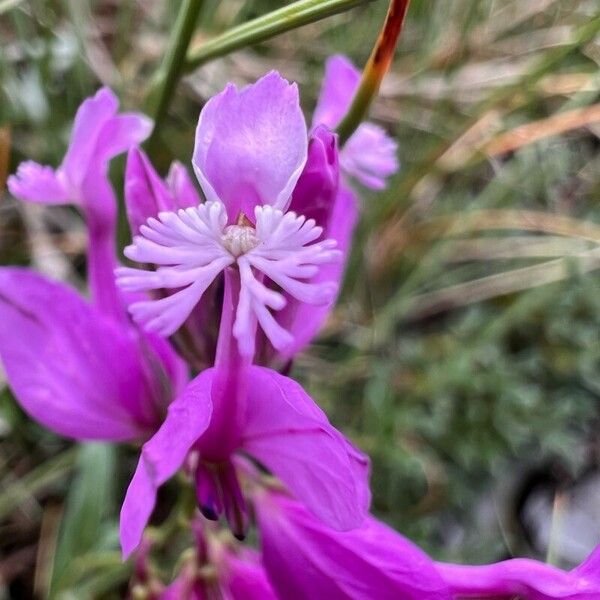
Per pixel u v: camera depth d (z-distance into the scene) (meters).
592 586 0.05
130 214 0.05
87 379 0.05
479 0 0.10
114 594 0.09
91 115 0.05
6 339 0.05
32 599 0.09
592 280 0.11
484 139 0.11
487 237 0.12
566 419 0.11
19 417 0.09
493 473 0.10
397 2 0.05
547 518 0.11
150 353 0.05
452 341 0.11
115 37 0.11
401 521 0.10
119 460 0.09
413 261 0.11
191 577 0.05
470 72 0.11
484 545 0.10
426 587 0.05
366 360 0.11
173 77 0.06
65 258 0.10
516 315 0.11
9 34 0.11
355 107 0.05
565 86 0.11
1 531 0.09
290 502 0.05
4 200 0.10
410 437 0.10
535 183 0.12
